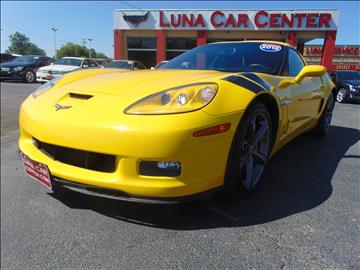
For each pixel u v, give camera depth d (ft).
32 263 5.86
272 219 6.88
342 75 35.40
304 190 8.32
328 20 59.11
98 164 6.38
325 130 14.01
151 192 5.94
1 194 8.55
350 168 10.02
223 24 62.08
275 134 8.45
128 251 5.99
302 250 5.82
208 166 6.15
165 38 65.51
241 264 5.51
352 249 5.83
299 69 11.05
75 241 6.40
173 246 6.06
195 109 5.94
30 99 8.27
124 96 6.63
